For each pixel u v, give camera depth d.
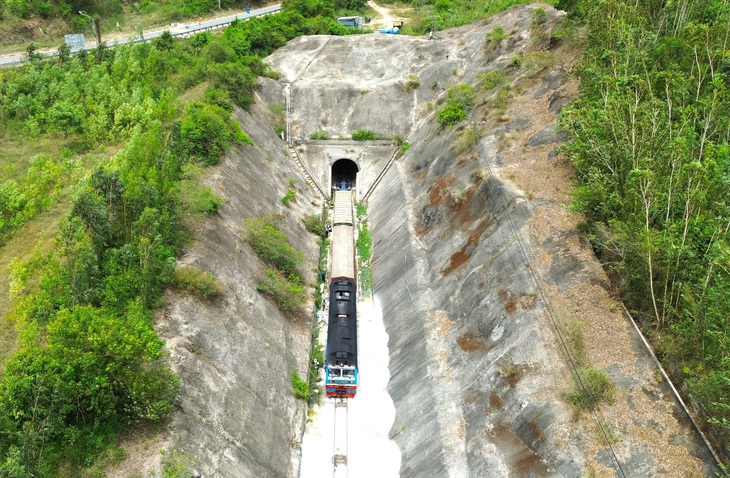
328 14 90.06
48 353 24.52
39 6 76.06
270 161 55.62
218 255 37.47
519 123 47.84
